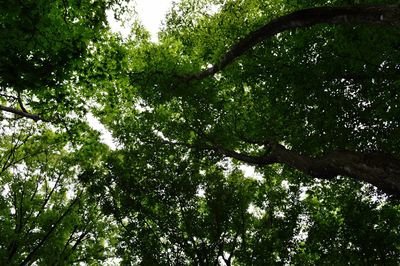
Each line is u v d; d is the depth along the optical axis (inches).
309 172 379.9
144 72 544.7
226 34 549.3
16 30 259.8
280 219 571.5
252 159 494.9
